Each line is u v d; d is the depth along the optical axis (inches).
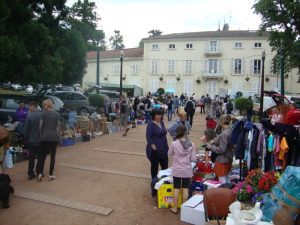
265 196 191.3
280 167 237.6
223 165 271.9
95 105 911.0
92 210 244.2
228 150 273.1
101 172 349.4
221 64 1852.9
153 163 287.6
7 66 579.2
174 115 1064.8
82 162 392.8
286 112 265.3
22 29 583.8
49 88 897.5
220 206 187.6
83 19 1524.4
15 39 546.6
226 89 1846.7
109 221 226.5
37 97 682.8
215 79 1866.4
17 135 406.6
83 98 911.7
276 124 236.8
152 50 1963.6
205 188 259.6
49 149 316.5
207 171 287.0
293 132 231.3
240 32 1856.5
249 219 158.2
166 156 288.2
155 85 1963.6
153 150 283.3
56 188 293.7
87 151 461.1
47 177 326.6
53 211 242.5
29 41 594.6
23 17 585.9
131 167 371.9
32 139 314.5
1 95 663.1
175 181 244.2
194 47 1888.5
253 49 1800.0
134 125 748.6
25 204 255.3
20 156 391.2
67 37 918.4
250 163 260.4
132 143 530.6
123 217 233.6
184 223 224.2
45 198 267.1
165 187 253.4
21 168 359.9
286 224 157.2
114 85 1806.1
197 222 220.7
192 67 1895.9
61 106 698.2
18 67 595.8
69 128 546.0
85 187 298.2
